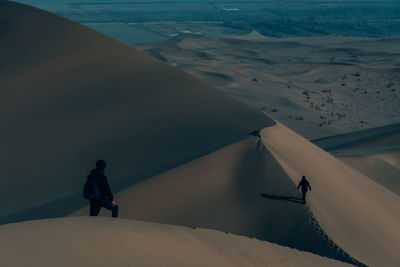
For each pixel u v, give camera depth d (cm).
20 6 4431
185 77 3294
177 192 1590
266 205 1583
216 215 1485
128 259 555
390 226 1816
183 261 614
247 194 1642
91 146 2267
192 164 1778
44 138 2414
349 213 1725
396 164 4253
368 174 3894
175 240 716
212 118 2505
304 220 1530
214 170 1758
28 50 3584
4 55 3494
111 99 2823
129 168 1989
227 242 864
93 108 2723
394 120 9431
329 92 12094
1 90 2973
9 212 1652
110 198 820
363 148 5172
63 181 1977
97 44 3772
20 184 1986
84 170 2056
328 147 5606
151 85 3055
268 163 1861
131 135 2325
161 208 1491
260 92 10775
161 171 1753
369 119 9419
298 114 8762
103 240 595
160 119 2506
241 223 1462
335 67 16550
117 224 690
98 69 3297
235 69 14938
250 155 1900
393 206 2261
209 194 1605
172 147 2164
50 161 2175
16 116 2662
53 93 2930
